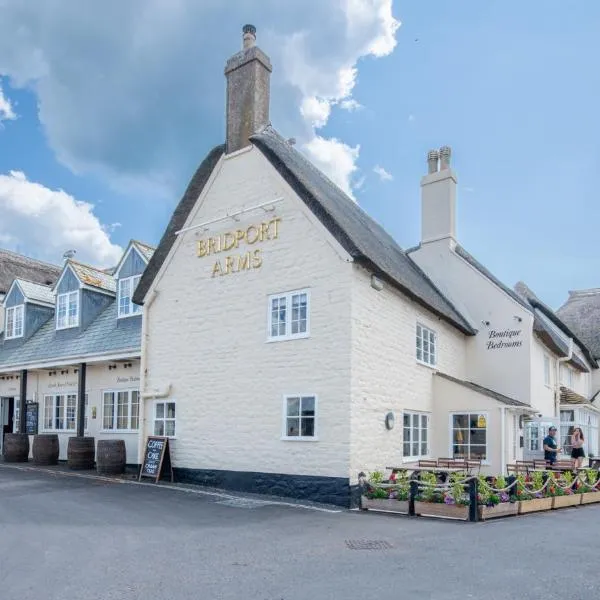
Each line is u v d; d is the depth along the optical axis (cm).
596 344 3303
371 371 1297
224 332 1458
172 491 1338
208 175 1558
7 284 2616
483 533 917
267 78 1559
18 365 2052
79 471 1717
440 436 1575
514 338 1834
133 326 1805
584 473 1436
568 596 598
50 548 790
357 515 1088
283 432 1309
